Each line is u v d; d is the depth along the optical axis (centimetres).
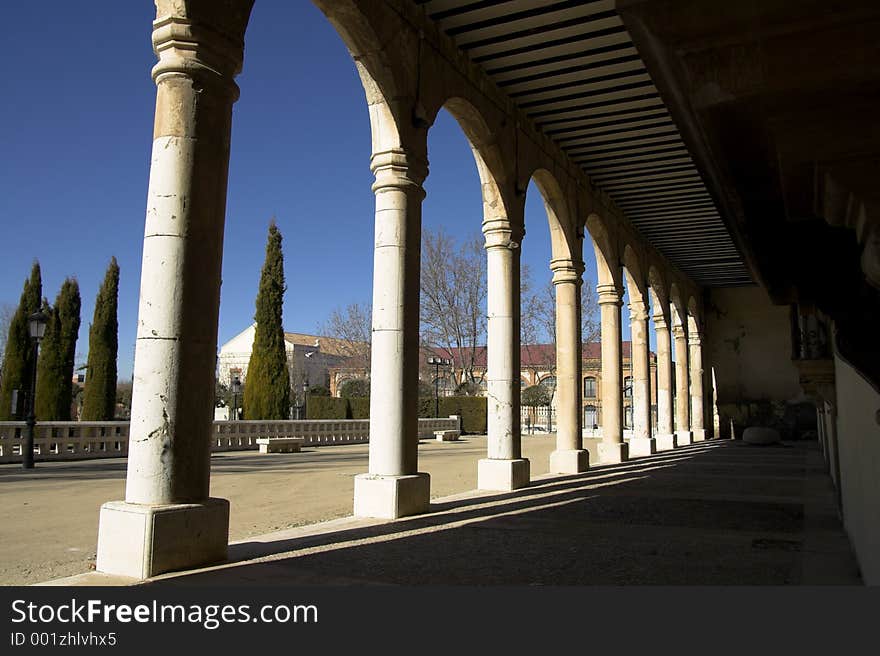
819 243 229
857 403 452
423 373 4903
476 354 4762
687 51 104
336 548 622
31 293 2891
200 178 573
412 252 881
